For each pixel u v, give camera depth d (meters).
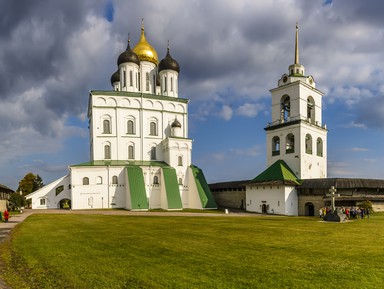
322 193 52.78
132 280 11.39
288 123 62.00
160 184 66.56
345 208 42.84
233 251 16.38
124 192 64.50
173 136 70.19
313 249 17.02
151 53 81.81
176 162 69.00
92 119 69.56
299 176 58.81
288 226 29.22
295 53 66.94
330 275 12.01
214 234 23.08
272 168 60.50
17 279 11.66
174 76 80.00
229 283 11.06
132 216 42.12
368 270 12.65
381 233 23.84
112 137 69.81
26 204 65.62
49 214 44.44
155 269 12.78
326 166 66.25
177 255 15.34
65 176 68.06
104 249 16.81
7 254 15.80
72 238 20.67
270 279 11.52
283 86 64.88
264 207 57.69
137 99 72.56
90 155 74.88
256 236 22.06
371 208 45.22
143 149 71.56
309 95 64.81
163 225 29.77
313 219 38.97
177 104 76.62
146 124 72.94
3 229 26.81
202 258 14.72
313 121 65.38
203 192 66.00
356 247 17.64
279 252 16.16
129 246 17.73
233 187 69.75
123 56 75.19
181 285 10.85
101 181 63.62
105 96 70.38
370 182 51.28
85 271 12.49
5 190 73.88
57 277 11.81
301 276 11.88
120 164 65.38
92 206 62.53
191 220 36.00
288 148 62.97
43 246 17.67
